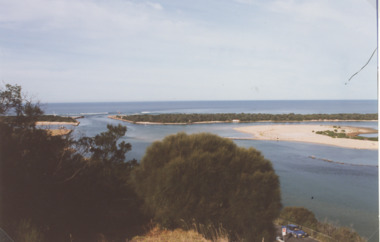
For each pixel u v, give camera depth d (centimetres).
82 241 357
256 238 384
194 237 374
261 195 420
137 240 364
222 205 423
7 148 404
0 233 265
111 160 620
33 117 512
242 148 500
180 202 419
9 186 379
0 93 490
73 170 495
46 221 375
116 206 480
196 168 433
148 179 486
